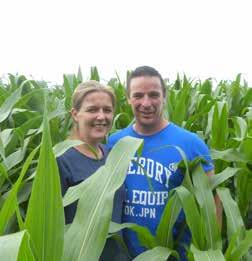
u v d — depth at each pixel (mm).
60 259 1371
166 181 2596
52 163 1352
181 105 3988
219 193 2373
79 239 1529
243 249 1978
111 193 1591
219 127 3176
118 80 4898
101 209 1566
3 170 2314
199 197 2305
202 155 2652
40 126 2914
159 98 2641
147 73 2645
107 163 1687
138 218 2607
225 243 2980
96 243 1513
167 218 2244
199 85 5988
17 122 3367
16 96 3080
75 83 4773
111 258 2465
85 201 1609
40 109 3566
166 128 2691
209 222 2193
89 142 2510
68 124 3482
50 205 1354
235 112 4945
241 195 3055
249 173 2949
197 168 2492
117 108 4527
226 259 2006
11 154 2697
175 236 2592
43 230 1352
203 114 4156
